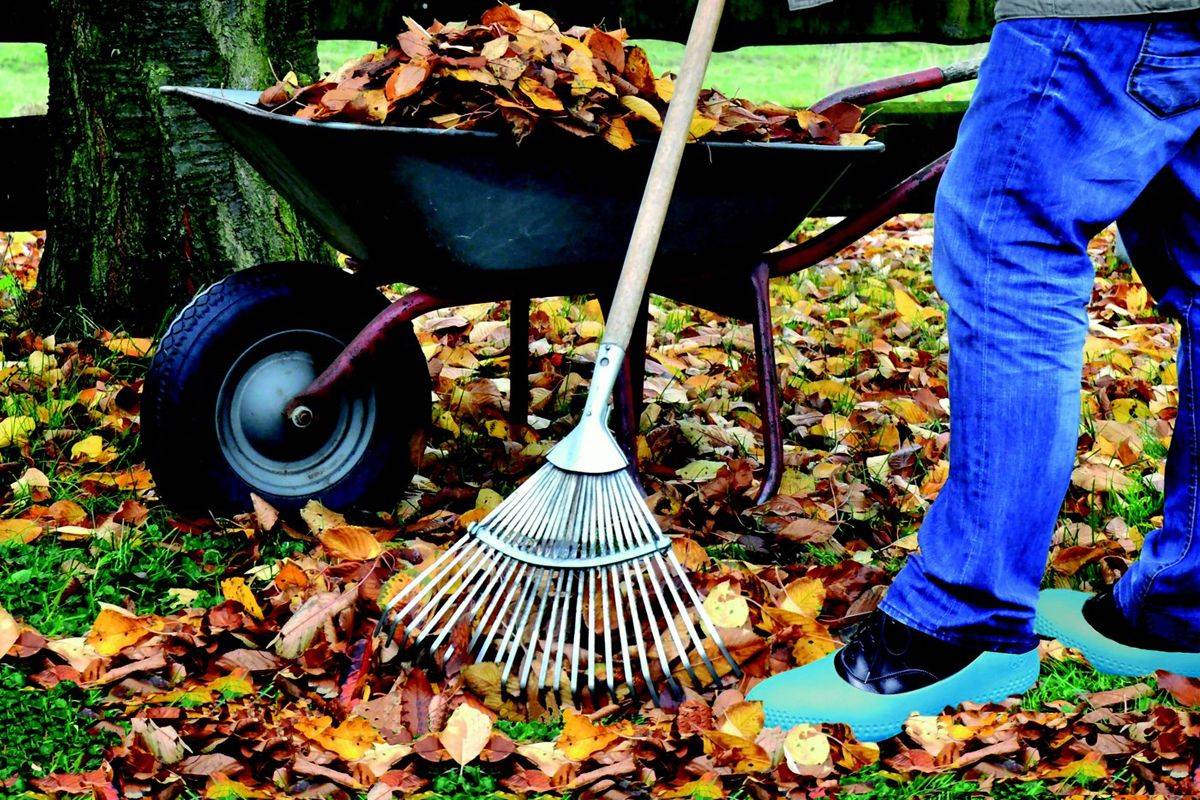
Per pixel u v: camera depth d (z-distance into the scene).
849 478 3.10
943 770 1.90
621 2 4.55
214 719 1.96
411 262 2.54
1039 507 1.97
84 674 2.07
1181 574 2.08
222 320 2.56
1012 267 1.91
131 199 3.65
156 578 2.44
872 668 2.04
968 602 2.01
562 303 4.54
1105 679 2.18
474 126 2.36
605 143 2.42
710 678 2.14
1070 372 1.94
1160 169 1.98
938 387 3.89
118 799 1.78
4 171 4.05
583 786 1.86
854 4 4.57
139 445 3.05
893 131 4.71
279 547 2.58
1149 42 1.81
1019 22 1.87
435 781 1.86
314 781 1.84
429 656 2.12
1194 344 2.05
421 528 2.70
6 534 2.57
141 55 3.57
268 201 3.71
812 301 4.85
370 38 4.60
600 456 2.17
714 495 2.90
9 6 4.09
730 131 2.56
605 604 2.10
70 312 3.74
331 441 2.74
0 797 1.78
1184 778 1.88
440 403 3.48
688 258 2.70
